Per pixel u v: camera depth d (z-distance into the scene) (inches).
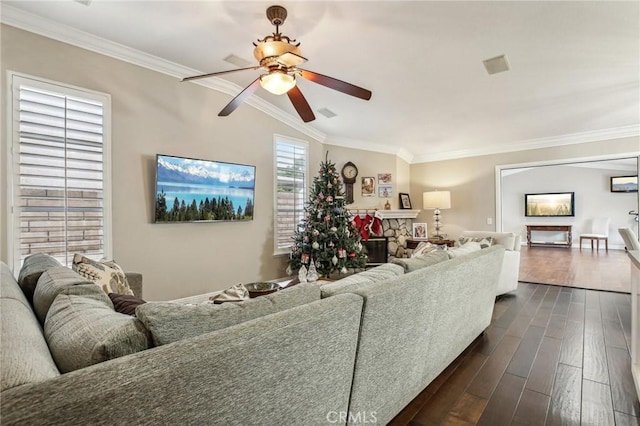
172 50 128.4
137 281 106.7
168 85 140.9
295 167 201.8
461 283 86.2
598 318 132.6
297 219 202.1
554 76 140.6
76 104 116.3
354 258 189.0
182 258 145.5
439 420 69.3
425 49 123.3
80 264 82.0
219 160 160.1
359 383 54.8
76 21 109.0
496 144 232.4
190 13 104.8
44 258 83.7
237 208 164.4
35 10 103.0
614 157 193.5
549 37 113.3
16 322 36.5
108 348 31.2
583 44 116.5
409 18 105.2
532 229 380.8
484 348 105.2
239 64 140.4
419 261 82.3
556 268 240.8
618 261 265.4
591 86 148.1
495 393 79.3
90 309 41.9
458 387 82.1
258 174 179.5
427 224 266.1
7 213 103.2
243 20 108.3
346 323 48.8
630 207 344.2
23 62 105.7
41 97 109.2
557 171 379.9
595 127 193.6
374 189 245.8
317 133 216.1
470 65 134.8
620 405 73.5
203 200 150.2
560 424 67.6
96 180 120.6
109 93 123.9
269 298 46.9
